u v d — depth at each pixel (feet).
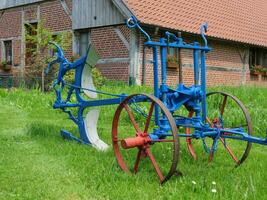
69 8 63.87
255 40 74.69
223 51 70.38
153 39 56.80
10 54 76.07
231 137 16.90
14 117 32.27
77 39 62.90
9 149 20.24
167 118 15.11
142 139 16.15
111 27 58.18
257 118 28.04
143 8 55.77
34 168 16.72
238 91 42.83
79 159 18.20
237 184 14.69
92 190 14.20
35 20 70.13
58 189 14.25
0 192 13.98
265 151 21.75
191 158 19.10
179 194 13.82
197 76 17.94
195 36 62.64
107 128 27.50
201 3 69.31
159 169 15.71
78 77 22.33
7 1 75.15
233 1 79.56
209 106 30.99
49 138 23.00
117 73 57.47
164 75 17.08
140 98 17.57
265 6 89.04
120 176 15.61
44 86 55.01
